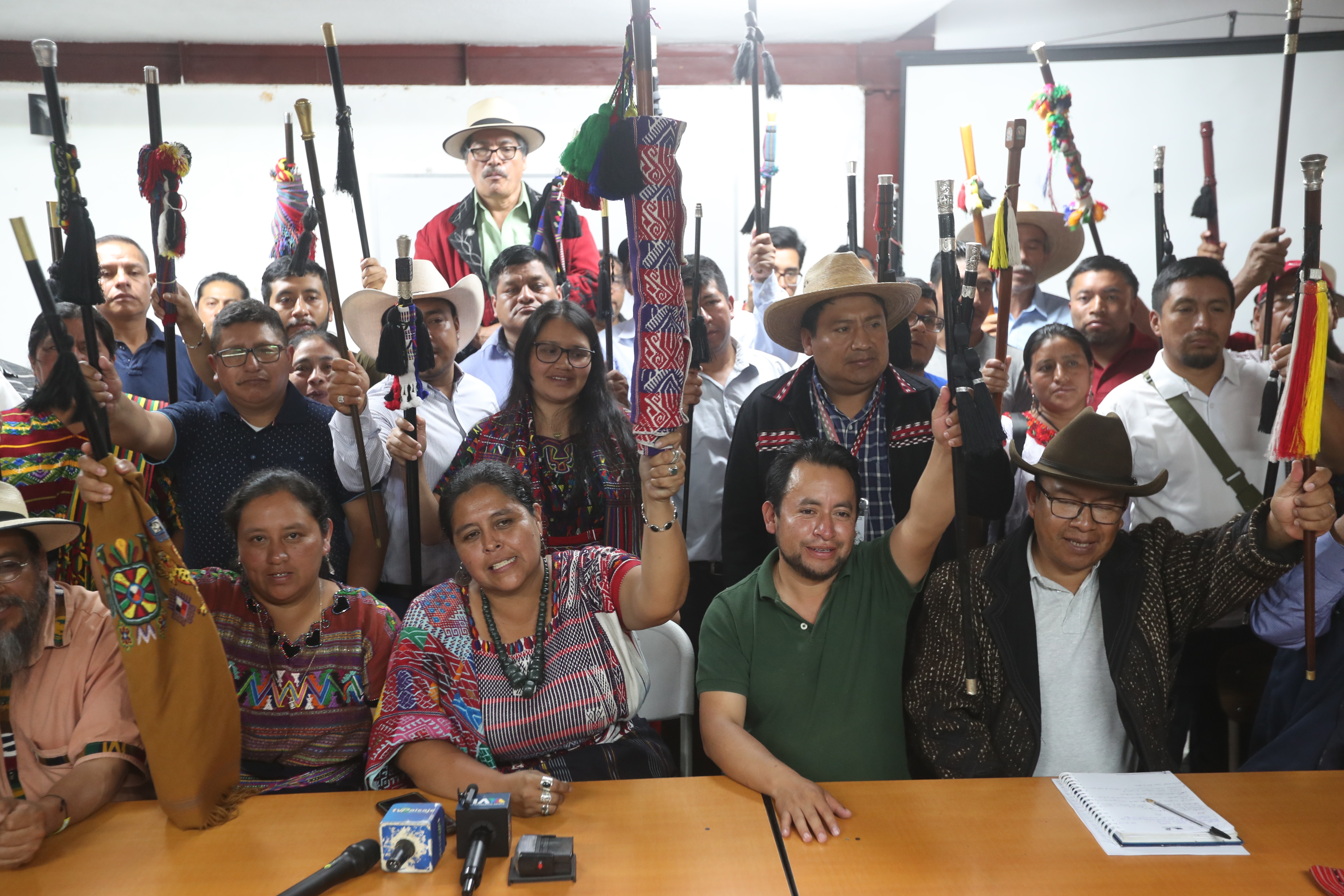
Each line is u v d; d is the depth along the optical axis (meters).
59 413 1.69
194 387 3.41
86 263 1.61
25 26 4.41
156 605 1.71
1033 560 2.08
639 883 1.50
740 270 4.92
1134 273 4.37
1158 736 1.95
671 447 1.70
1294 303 1.88
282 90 4.71
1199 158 4.70
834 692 2.02
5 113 4.59
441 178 4.81
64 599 1.89
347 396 2.38
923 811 1.71
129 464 1.71
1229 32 4.70
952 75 4.76
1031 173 4.77
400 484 2.75
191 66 4.65
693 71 4.82
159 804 1.81
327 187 4.78
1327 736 2.07
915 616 2.14
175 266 2.66
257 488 1.98
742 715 2.00
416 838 1.54
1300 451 1.83
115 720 1.83
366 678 2.03
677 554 1.77
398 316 2.37
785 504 1.98
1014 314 3.95
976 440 1.73
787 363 3.84
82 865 1.59
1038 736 1.96
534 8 4.31
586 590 1.99
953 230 1.74
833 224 4.93
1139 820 1.62
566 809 1.74
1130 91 4.69
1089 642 2.04
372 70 4.73
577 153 1.58
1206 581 2.04
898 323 2.84
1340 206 4.66
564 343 2.53
